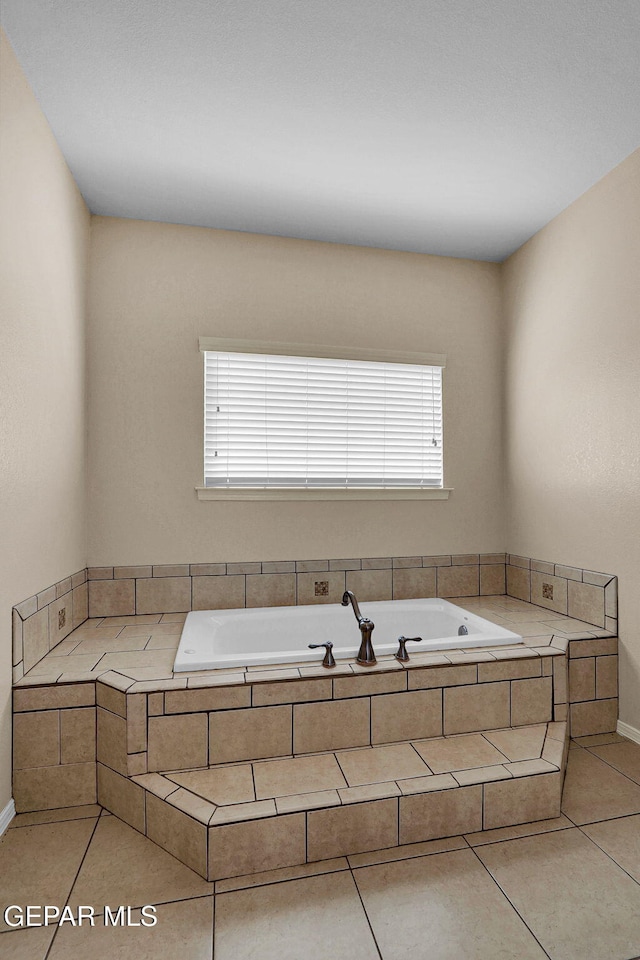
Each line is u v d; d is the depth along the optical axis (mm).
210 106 2068
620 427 2459
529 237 3115
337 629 2871
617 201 2469
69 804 1937
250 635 2729
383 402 3197
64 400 2396
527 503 3148
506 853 1659
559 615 2840
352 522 3113
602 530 2576
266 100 2039
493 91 2004
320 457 3104
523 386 3184
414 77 1935
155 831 1712
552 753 1952
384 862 1622
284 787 1738
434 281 3293
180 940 1339
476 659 2152
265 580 2982
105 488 2807
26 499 1984
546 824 1800
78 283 2607
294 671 2021
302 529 3041
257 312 3004
